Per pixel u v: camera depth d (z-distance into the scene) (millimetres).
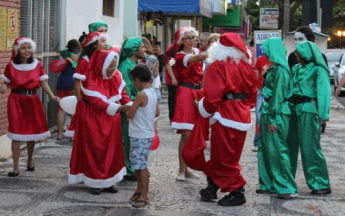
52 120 12320
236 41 6770
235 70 6766
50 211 6664
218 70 6777
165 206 6969
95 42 7523
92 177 7312
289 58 9211
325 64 7715
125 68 8156
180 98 8172
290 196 7406
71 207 6836
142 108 6953
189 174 8500
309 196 7645
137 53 8227
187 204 7074
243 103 6875
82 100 7395
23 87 8281
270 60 7496
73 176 7406
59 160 9500
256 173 8938
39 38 11344
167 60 11094
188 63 8047
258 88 10352
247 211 6848
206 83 6805
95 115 7312
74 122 7668
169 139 11914
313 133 7734
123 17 19219
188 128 8102
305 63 7789
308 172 7797
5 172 8570
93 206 6898
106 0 16578
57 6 12453
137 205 6902
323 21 17812
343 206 7199
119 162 7473
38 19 11273
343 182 8531
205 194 7172
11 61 8367
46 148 10539
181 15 23875
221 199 7059
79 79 7344
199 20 32875
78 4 13586
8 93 9688
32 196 7273
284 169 7469
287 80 7418
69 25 13023
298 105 7789
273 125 7402
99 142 7281
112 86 7445
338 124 15805
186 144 7113
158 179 8391
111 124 7359
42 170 8742
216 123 6836
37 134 8398
